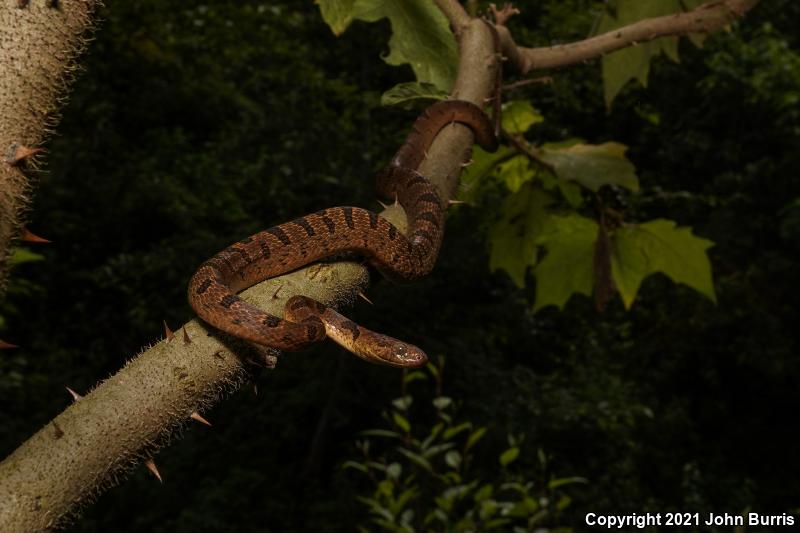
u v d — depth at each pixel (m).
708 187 23.70
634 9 5.12
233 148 18.78
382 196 3.30
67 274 17.72
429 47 3.92
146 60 19.86
